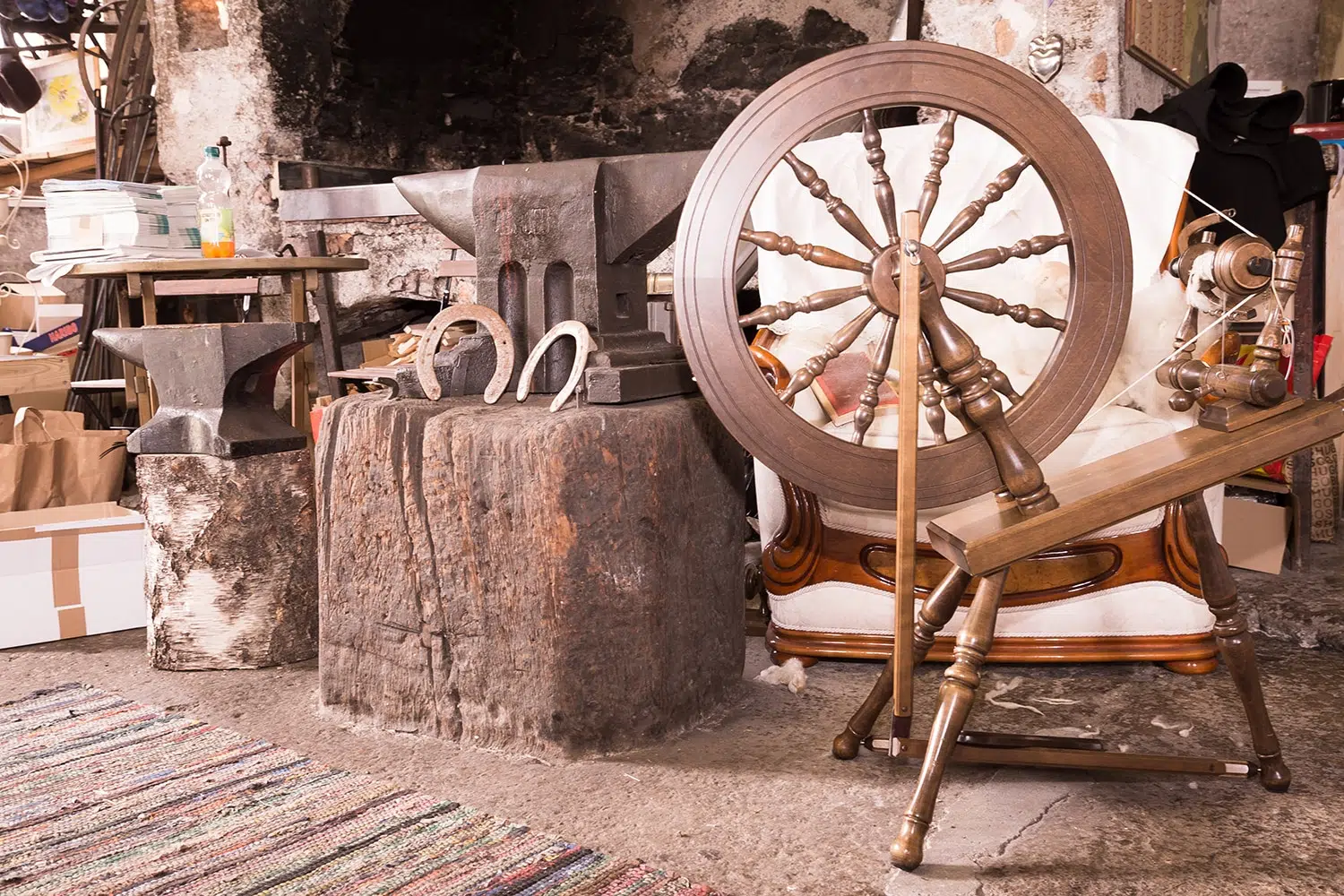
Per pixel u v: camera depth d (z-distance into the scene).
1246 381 1.52
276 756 1.94
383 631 2.10
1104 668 2.38
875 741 1.85
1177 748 1.92
